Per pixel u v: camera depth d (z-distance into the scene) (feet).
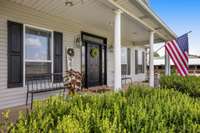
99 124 5.16
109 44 32.73
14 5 17.29
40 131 4.96
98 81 30.94
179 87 14.69
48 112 6.30
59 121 5.36
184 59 25.18
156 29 26.00
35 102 7.03
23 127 4.79
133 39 36.94
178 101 7.95
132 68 42.42
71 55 23.79
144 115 5.69
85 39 26.86
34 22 19.20
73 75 20.56
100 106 7.25
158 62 73.92
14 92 17.47
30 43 19.10
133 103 7.43
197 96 12.53
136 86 11.37
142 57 47.70
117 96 8.81
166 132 5.03
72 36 24.14
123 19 20.71
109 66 32.89
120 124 5.04
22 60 18.12
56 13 20.22
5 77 16.74
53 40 21.43
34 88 19.33
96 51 29.66
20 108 16.79
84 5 17.29
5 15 16.66
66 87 20.51
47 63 20.88
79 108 6.81
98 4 16.53
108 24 25.07
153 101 7.84
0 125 5.10
